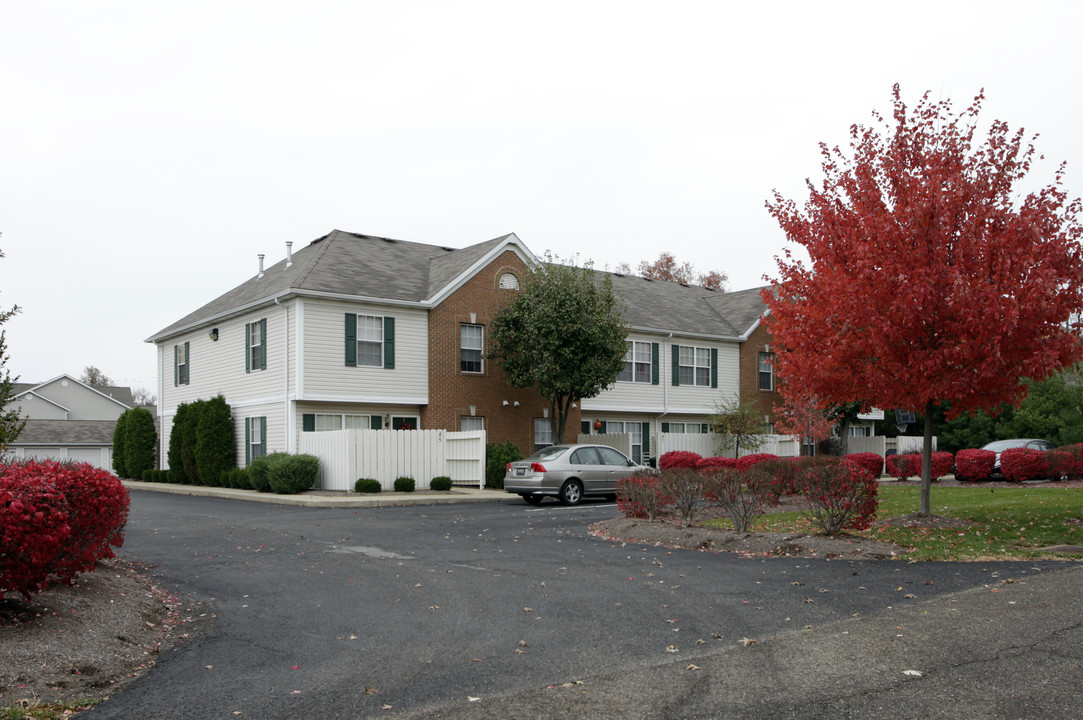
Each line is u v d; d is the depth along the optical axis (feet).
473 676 21.36
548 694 19.57
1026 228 40.91
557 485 70.95
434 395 92.99
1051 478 79.25
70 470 26.94
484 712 18.39
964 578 32.50
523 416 100.07
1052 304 39.93
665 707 18.39
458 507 70.33
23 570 23.94
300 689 20.66
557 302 90.89
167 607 30.68
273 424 89.20
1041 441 95.50
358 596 32.22
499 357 96.53
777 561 38.81
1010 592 28.84
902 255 43.21
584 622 27.07
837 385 47.60
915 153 45.24
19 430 36.04
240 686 21.03
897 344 44.14
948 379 42.42
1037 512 48.32
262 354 92.07
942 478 94.07
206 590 34.01
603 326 92.63
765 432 115.44
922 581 32.27
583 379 91.56
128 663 23.22
